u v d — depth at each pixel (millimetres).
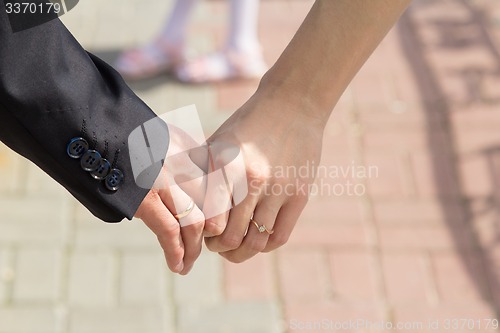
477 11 3918
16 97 1201
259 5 3973
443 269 2652
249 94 3404
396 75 3488
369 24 1433
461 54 3629
